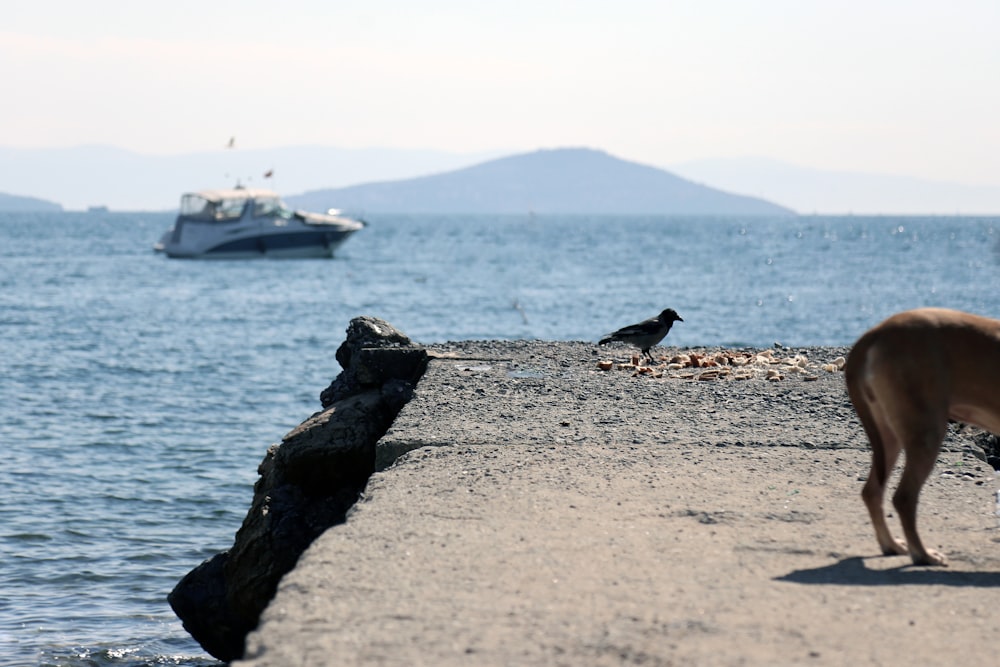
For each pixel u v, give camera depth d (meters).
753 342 52.47
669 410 13.97
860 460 11.46
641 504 9.56
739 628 6.48
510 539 8.39
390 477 10.61
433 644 6.16
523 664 5.88
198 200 120.88
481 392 15.00
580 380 16.08
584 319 61.59
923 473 8.20
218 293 79.56
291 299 74.56
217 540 19.72
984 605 7.02
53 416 31.06
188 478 23.89
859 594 7.20
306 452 13.88
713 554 8.11
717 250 158.88
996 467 13.03
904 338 8.36
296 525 13.44
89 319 60.47
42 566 18.14
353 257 130.25
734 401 14.52
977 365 8.29
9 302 70.81
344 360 17.98
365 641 6.21
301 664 5.87
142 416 31.34
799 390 15.23
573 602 6.92
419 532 8.56
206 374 40.28
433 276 98.44
